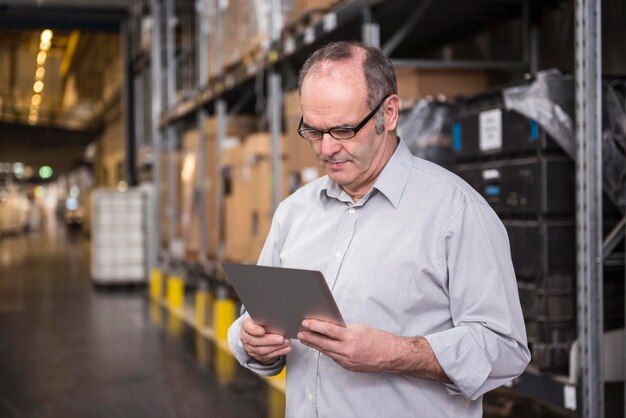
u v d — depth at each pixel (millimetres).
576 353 2848
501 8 4867
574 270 3031
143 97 12773
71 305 10039
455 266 1720
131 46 12719
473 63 4648
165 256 9859
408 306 1749
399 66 4527
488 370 1661
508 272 1743
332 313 1621
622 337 3092
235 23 6543
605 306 3139
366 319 1765
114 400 5266
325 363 1825
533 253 3059
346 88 1676
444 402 1778
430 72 4590
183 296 10484
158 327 8172
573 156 2936
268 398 5270
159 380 5805
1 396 5418
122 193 11781
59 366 6348
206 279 8086
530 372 3064
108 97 21438
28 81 21984
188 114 9227
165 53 11008
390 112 1773
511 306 1722
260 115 8312
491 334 1680
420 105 4113
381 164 1803
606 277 3145
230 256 6469
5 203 32844
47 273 14781
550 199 2984
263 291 1709
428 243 1741
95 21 12852
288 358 1929
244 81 6445
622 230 2877
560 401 2904
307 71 1730
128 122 12961
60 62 19781
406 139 4113
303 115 1740
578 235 2816
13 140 31875
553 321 3020
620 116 2951
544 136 2967
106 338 7566
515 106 3084
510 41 5090
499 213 3264
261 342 1798
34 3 12055
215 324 7734
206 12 7699
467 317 1709
